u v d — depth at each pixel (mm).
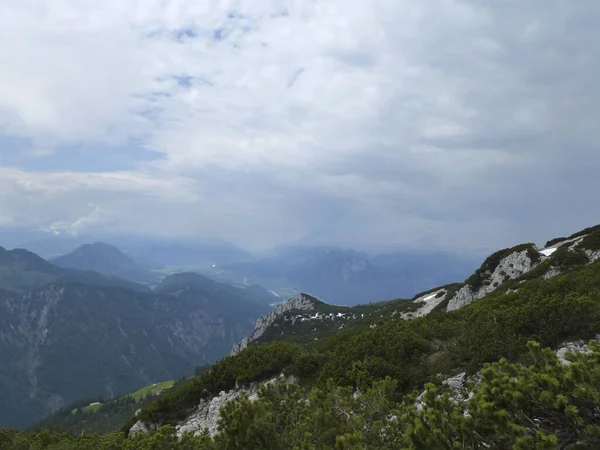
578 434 8930
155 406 40281
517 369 10734
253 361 39375
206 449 17062
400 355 27094
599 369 9352
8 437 32562
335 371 29312
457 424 9930
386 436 13305
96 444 25094
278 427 15844
